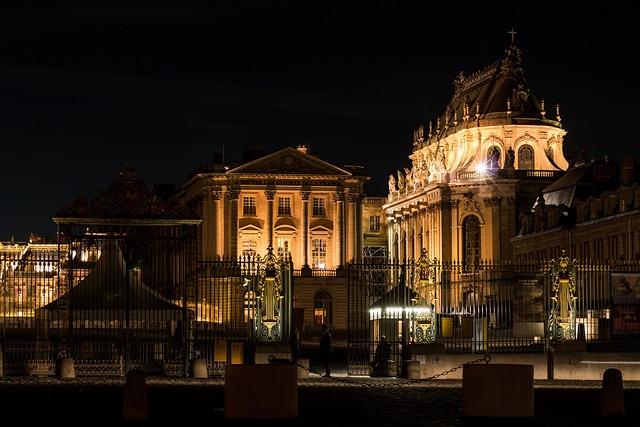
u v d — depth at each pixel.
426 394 40.34
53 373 49.75
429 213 142.62
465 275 64.75
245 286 53.81
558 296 49.97
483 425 29.70
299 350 54.06
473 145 145.25
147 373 50.59
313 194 137.50
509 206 134.12
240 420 29.92
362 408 34.50
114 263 54.09
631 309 49.62
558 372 48.66
